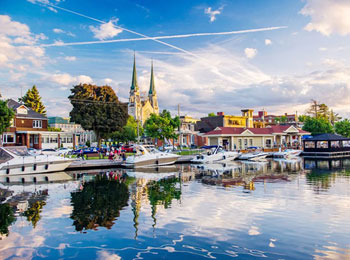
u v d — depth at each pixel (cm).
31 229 1286
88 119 6047
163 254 1018
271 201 1739
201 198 1845
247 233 1200
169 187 2259
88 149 5388
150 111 18150
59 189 2214
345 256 983
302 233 1192
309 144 6138
